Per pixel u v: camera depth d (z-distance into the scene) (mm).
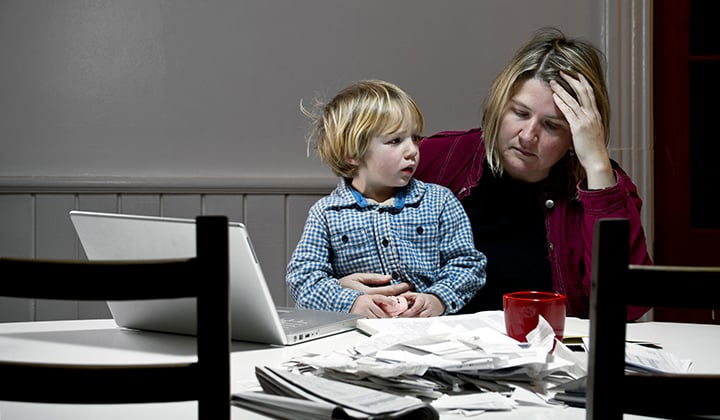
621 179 1605
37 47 2432
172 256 1057
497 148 1664
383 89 1657
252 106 2453
